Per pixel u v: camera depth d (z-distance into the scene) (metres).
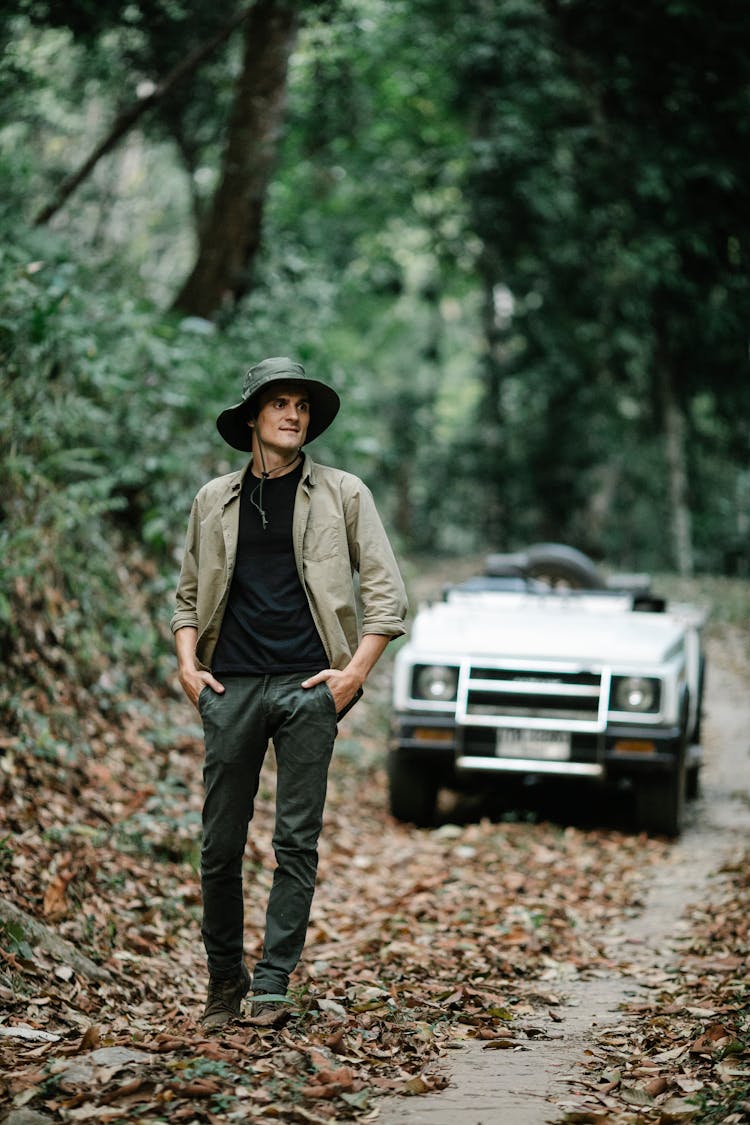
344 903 6.39
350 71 18.88
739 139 17.25
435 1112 3.31
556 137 23.41
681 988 4.85
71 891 5.14
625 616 9.02
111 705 7.96
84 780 6.67
